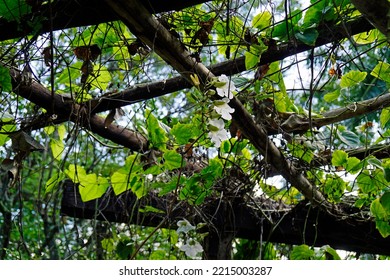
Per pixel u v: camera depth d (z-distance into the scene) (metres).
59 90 2.07
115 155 3.80
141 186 2.13
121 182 2.11
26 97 1.86
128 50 1.92
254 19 1.93
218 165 2.16
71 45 1.87
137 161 2.10
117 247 2.22
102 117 2.06
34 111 1.99
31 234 4.32
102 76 2.04
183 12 1.92
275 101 2.12
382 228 2.24
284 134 2.13
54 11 1.64
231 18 1.87
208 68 1.92
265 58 1.87
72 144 1.95
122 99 1.97
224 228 2.40
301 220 2.46
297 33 1.79
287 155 2.26
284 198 2.60
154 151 2.06
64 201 2.42
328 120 2.15
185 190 2.05
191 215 2.31
